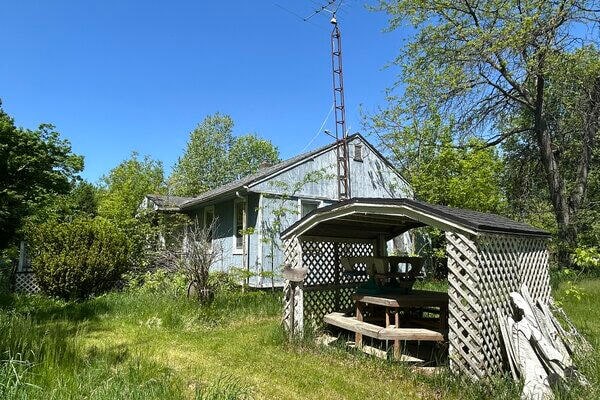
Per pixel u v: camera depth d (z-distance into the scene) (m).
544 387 4.53
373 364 6.05
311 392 5.13
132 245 14.74
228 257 16.77
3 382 3.97
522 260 6.34
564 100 17.42
